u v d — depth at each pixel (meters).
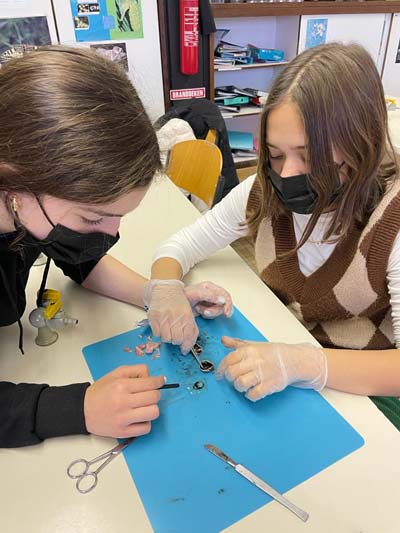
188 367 0.66
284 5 2.31
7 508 0.48
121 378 0.58
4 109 0.43
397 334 0.72
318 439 0.54
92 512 0.47
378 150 0.68
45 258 0.92
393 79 2.96
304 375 0.61
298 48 2.56
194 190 1.51
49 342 0.71
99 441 0.55
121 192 0.47
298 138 0.64
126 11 1.95
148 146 0.48
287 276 0.90
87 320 0.76
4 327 0.75
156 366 0.66
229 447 0.53
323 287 0.85
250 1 2.32
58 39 1.89
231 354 0.63
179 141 1.60
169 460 0.52
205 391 0.61
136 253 0.98
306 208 0.73
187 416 0.57
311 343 0.70
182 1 1.98
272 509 0.46
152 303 0.76
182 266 0.88
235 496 0.48
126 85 0.47
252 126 3.04
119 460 0.52
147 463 0.52
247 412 0.58
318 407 0.58
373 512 0.46
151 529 0.45
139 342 0.71
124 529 0.45
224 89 2.67
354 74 0.63
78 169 0.43
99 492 0.49
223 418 0.57
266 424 0.56
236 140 2.77
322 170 0.66
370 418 0.57
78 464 0.52
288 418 0.57
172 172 1.52
